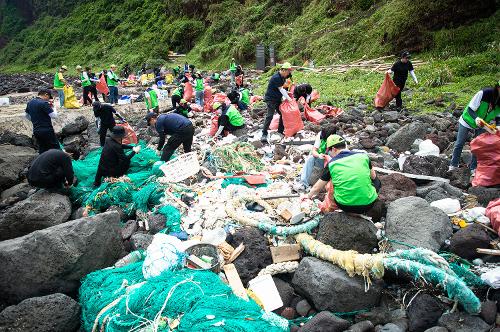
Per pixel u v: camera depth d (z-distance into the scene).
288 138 9.30
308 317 4.63
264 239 5.41
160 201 6.64
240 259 5.16
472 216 5.45
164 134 8.39
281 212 5.68
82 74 16.20
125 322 4.19
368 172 5.14
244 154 7.94
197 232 5.79
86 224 5.15
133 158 8.69
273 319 4.24
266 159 8.24
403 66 11.02
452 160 7.16
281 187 6.80
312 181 6.75
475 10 16.95
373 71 17.03
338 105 12.66
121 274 4.91
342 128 9.99
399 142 8.45
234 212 5.90
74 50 53.72
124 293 4.52
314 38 24.98
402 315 4.44
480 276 4.51
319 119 10.51
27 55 61.78
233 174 7.48
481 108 6.62
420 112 11.08
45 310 4.43
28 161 9.34
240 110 13.04
